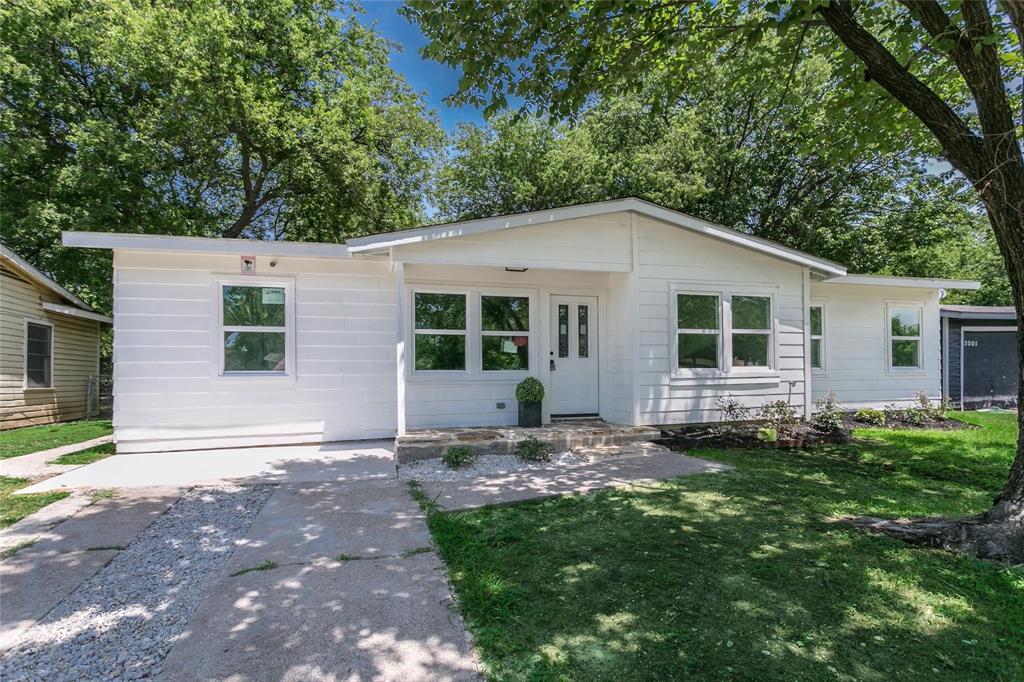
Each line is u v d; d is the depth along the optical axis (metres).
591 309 8.95
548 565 3.38
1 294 10.27
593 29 5.20
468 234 7.03
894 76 4.06
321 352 7.86
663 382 8.20
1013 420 10.47
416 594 3.01
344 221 17.31
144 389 7.16
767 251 8.41
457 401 8.23
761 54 6.91
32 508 4.62
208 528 4.14
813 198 16.80
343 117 15.33
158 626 2.71
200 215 16.20
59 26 12.38
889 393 11.60
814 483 5.43
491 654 2.42
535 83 5.52
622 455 6.92
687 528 4.04
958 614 2.75
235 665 2.32
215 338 7.40
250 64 13.98
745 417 8.57
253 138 14.82
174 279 7.27
